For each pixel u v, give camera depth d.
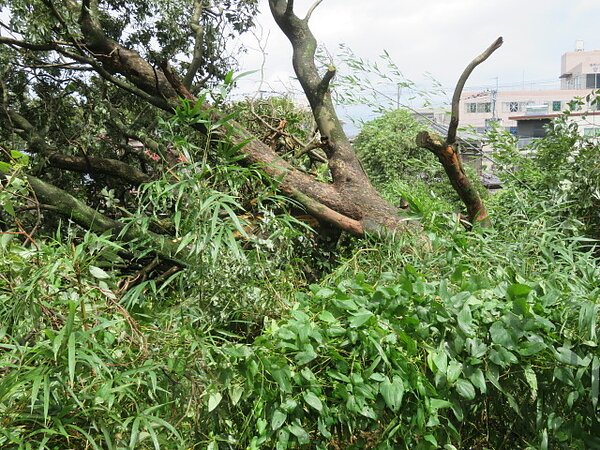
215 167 2.69
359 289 2.19
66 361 1.67
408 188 5.02
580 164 4.01
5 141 5.10
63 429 1.56
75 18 4.49
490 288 2.14
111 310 2.16
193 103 4.15
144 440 1.81
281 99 5.95
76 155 5.03
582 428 2.04
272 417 1.93
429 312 2.02
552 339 1.98
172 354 2.00
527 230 3.03
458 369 1.93
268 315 2.60
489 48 3.87
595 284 2.30
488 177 6.02
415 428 1.98
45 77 5.34
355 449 2.08
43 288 2.02
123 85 4.60
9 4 4.49
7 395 1.63
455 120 3.81
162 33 5.50
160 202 3.09
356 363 1.96
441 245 2.67
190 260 2.55
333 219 4.20
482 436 2.31
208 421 2.00
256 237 2.83
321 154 5.54
